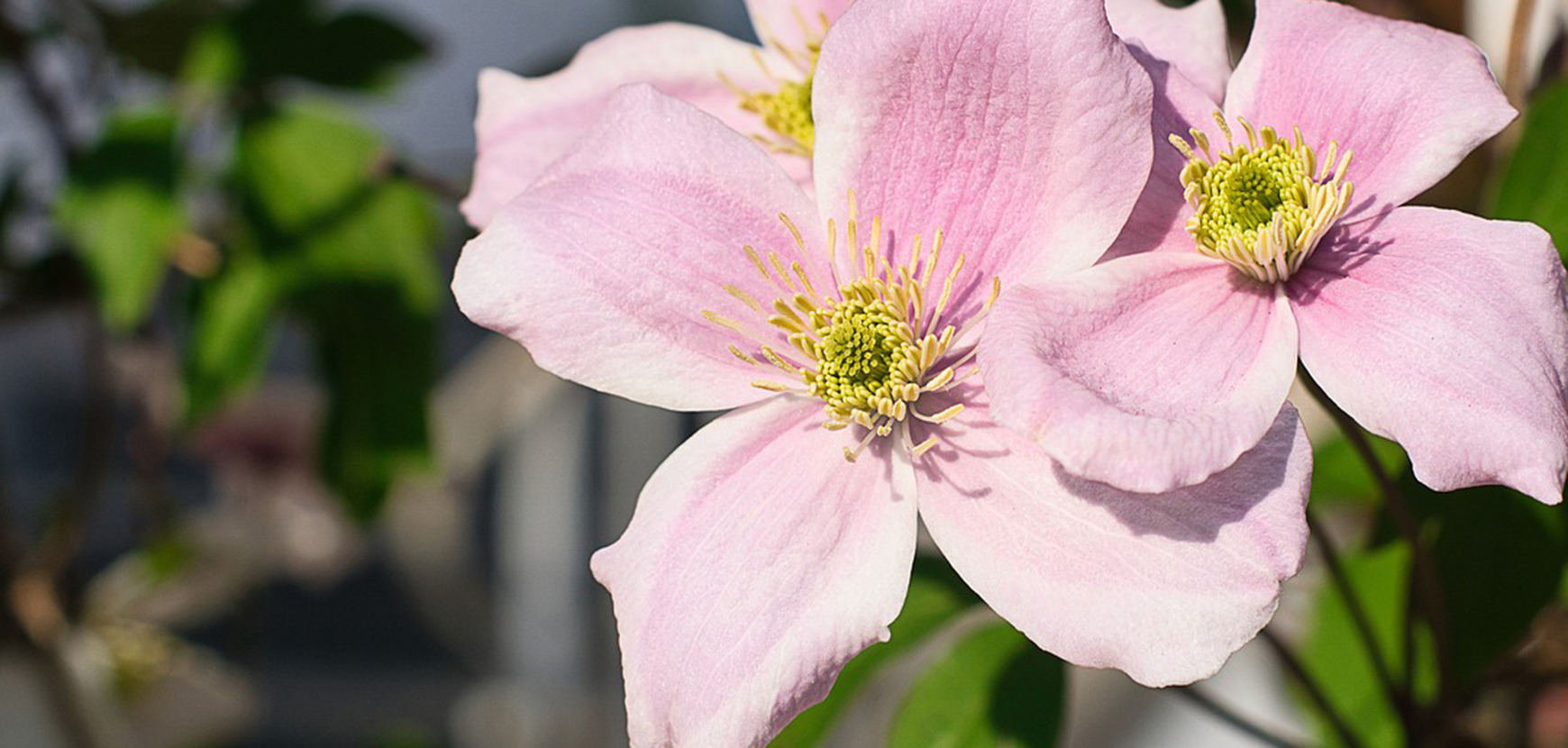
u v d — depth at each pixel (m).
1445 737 0.31
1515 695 0.37
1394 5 0.33
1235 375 0.27
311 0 0.43
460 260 0.28
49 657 0.47
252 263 0.42
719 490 0.28
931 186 0.28
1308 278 0.28
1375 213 0.27
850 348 0.28
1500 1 0.34
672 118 0.29
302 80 0.43
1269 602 0.26
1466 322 0.27
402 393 0.43
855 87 0.28
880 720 0.48
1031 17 0.27
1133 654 0.26
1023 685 0.32
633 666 0.27
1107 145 0.27
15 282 0.46
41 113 0.45
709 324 0.28
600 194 0.28
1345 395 0.27
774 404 0.28
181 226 0.40
